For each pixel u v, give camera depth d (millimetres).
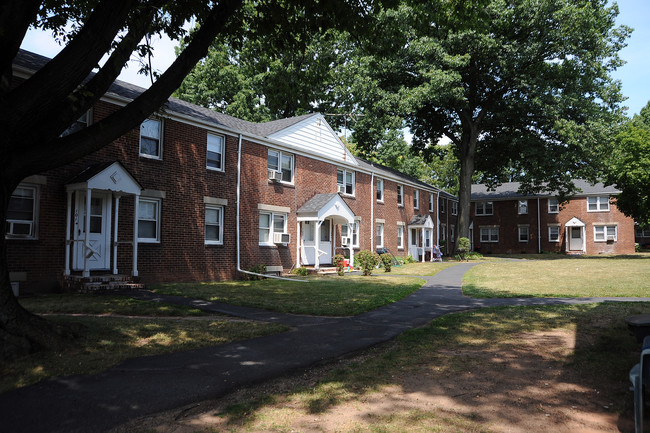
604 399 4238
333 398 4324
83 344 6113
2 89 5102
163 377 4953
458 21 10297
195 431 3561
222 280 16375
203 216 15758
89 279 11430
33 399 4223
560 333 7332
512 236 45844
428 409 4016
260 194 18438
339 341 6867
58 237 11672
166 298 10742
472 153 34344
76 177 11734
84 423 3691
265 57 11555
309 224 21391
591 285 14656
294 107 34188
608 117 29641
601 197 41594
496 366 5402
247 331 7344
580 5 28234
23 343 5555
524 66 29453
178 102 16797
